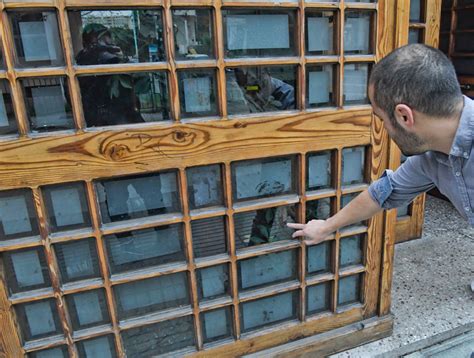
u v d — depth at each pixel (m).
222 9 1.11
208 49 1.13
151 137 1.12
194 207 1.25
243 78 1.19
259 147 1.24
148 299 1.31
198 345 1.39
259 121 1.22
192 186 1.23
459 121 0.90
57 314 1.21
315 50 1.26
